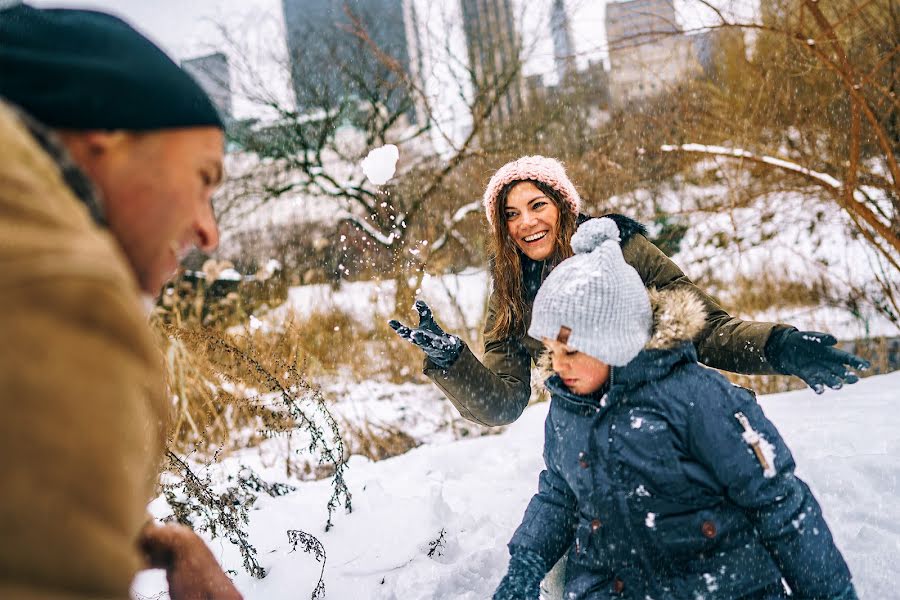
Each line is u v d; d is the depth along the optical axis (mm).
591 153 8312
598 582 2035
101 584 582
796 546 1857
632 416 2002
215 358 4664
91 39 848
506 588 2100
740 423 1914
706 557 1923
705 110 7645
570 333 2021
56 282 583
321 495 3869
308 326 7184
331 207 11203
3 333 552
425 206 10188
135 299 664
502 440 4867
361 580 2836
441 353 2609
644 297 2074
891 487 3229
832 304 7871
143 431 665
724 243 8211
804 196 7828
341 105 10938
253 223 11117
